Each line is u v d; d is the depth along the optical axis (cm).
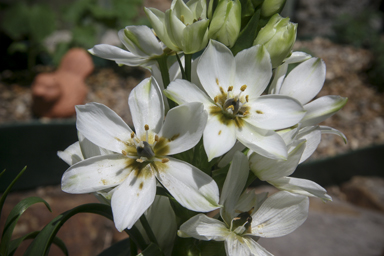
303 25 131
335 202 63
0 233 50
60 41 96
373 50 110
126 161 12
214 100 12
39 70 93
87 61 75
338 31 125
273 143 11
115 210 11
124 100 84
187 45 12
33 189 60
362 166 71
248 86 12
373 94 98
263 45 12
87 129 12
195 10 14
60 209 54
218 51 12
